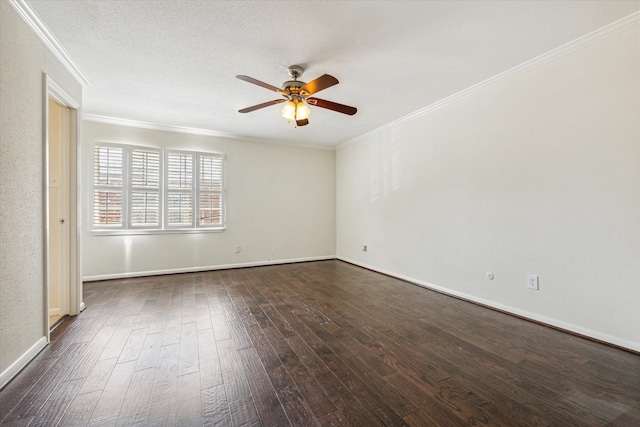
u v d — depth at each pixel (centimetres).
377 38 220
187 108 366
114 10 187
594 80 218
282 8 187
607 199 214
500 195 286
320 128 459
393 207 432
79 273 279
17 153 179
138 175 425
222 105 355
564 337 227
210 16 194
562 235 240
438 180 356
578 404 150
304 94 254
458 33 214
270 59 250
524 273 267
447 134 342
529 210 262
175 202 451
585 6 186
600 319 218
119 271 416
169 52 238
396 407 147
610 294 213
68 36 215
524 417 140
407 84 300
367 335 233
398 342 221
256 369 183
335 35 216
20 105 182
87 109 371
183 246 457
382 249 457
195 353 203
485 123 298
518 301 272
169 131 447
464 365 188
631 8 189
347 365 188
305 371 181
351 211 539
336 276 440
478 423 136
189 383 168
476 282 311
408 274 405
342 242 571
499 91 284
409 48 234
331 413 143
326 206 584
